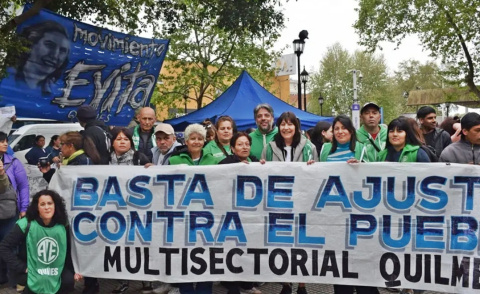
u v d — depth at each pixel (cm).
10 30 775
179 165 450
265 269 434
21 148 1263
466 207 402
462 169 403
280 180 434
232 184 441
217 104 1249
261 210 436
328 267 423
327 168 428
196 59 2211
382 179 417
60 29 837
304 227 429
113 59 956
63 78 877
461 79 2038
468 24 1883
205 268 443
